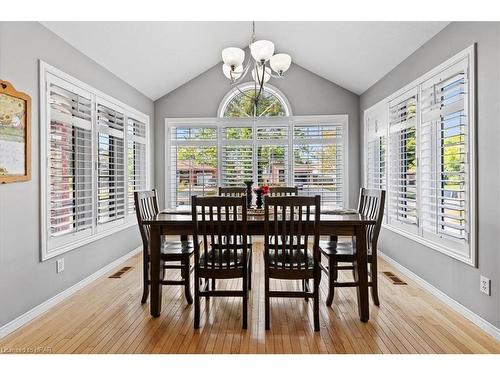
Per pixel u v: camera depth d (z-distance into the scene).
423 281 3.22
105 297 2.98
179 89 5.27
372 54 3.88
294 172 5.22
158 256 2.57
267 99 5.32
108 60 3.65
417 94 3.35
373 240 2.73
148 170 5.03
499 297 2.20
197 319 2.36
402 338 2.22
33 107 2.57
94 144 3.50
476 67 2.41
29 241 2.52
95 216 3.50
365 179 4.88
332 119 5.19
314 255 2.33
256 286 3.28
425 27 2.98
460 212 2.62
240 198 2.33
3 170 2.25
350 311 2.66
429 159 3.20
